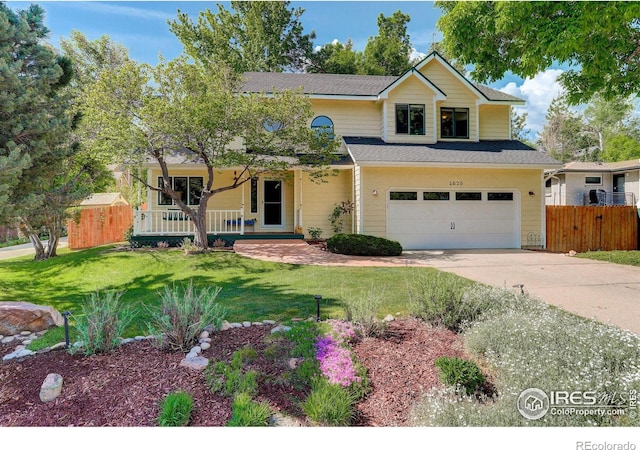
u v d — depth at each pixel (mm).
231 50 24281
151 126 9719
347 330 4309
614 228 14578
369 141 14375
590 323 4246
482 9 9422
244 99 10805
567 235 14234
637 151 30094
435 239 13297
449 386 3203
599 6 7375
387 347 4074
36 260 11516
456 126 15070
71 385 3377
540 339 3705
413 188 13156
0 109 5145
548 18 8250
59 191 6727
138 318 5363
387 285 7324
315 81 16125
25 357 4035
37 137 5625
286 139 11477
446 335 4430
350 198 14391
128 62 10609
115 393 3258
